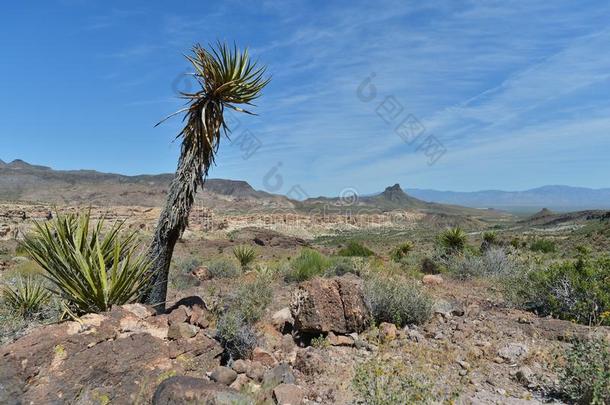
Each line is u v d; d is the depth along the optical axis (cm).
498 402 448
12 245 2522
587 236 5069
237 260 1884
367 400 398
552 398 464
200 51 638
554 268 905
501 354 593
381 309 744
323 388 479
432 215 14438
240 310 725
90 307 545
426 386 410
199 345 506
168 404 383
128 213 5631
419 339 664
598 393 405
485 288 1146
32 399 386
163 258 615
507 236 6700
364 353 596
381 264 1533
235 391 409
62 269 549
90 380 420
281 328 711
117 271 576
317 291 661
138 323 489
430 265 1562
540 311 854
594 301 768
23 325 643
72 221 603
